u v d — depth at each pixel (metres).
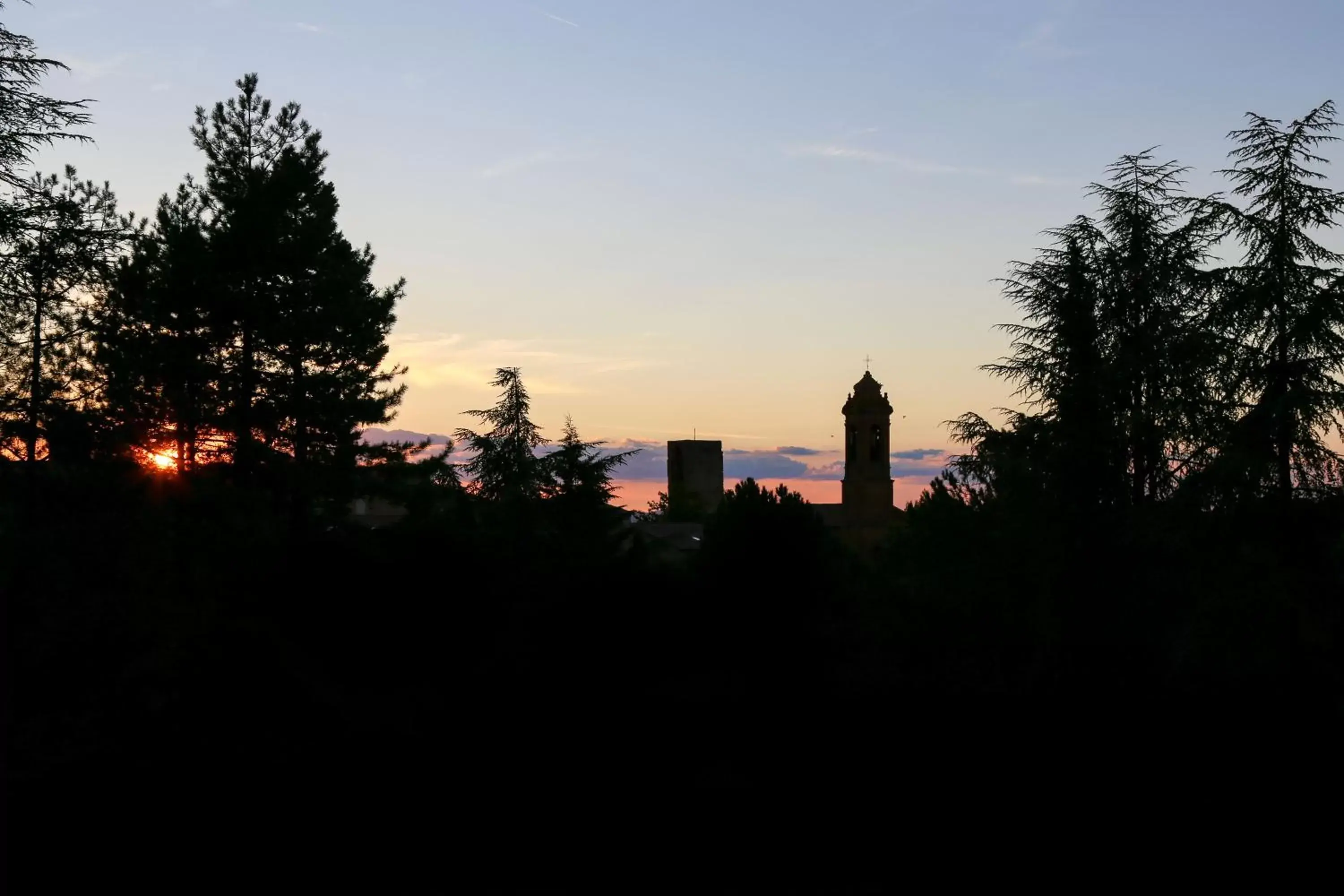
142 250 30.28
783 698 17.67
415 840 13.54
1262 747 17.92
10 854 12.85
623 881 12.62
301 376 31.67
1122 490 23.25
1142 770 16.83
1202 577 22.19
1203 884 13.05
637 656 17.02
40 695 16.11
